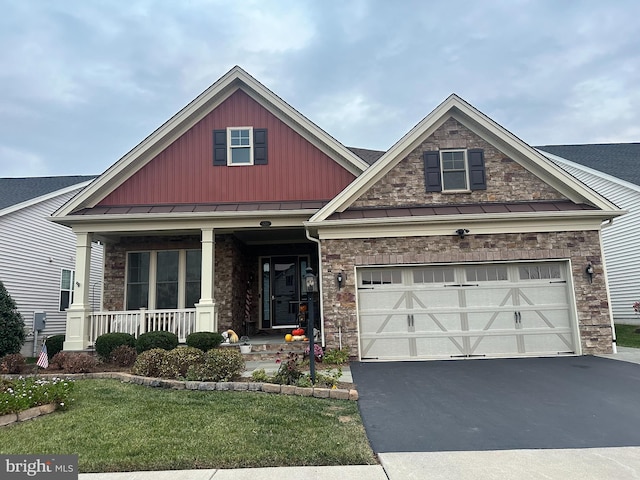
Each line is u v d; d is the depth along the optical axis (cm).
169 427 518
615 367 864
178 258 1288
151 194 1243
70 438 487
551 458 430
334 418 551
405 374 840
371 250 1058
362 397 663
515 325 1037
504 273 1057
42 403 596
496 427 525
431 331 1039
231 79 1277
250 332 1396
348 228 1059
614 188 1673
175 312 1132
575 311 1026
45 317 1550
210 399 643
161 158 1262
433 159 1142
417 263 1049
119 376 817
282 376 729
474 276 1057
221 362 765
